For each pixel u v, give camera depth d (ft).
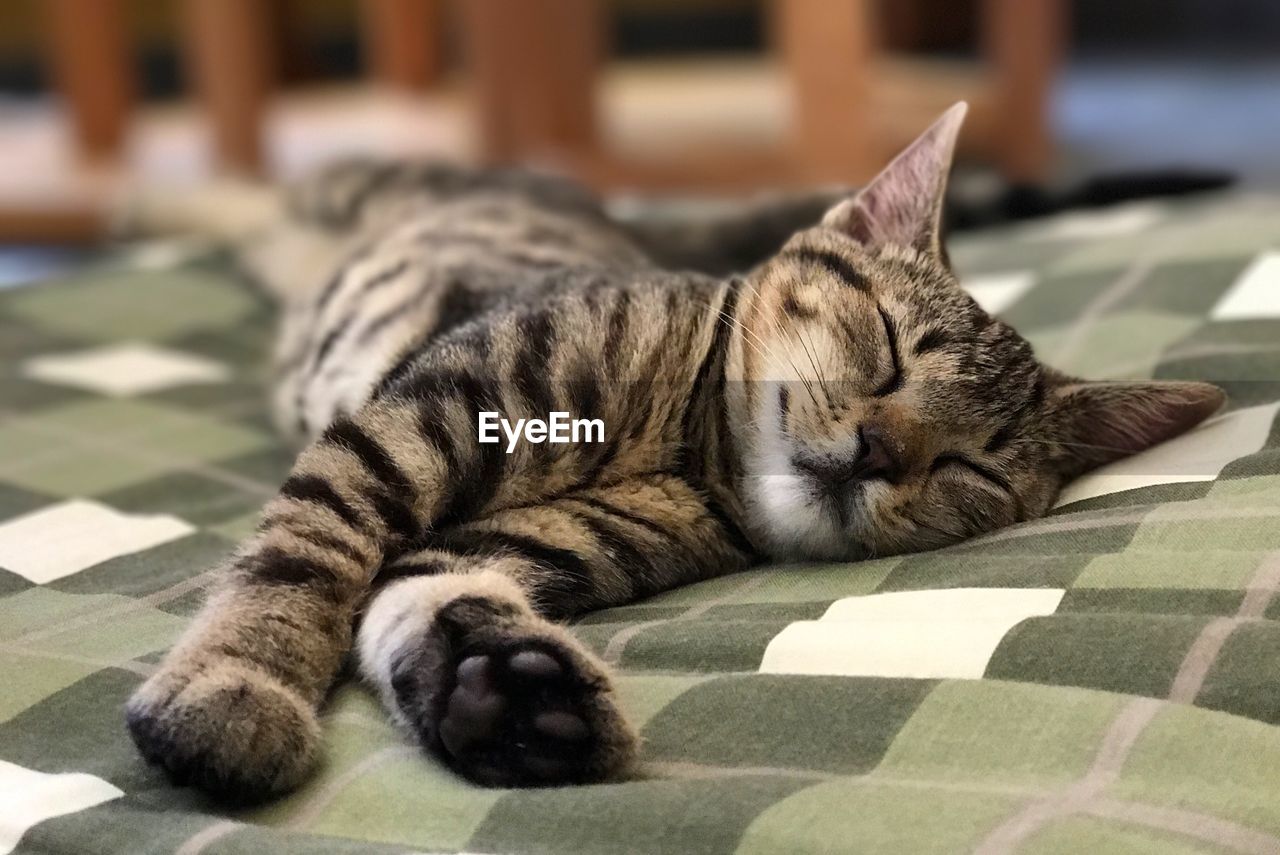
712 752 1.76
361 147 4.27
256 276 3.11
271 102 4.44
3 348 2.77
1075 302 2.53
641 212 3.23
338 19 5.86
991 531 2.10
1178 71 6.30
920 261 2.21
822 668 1.82
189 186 3.77
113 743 1.82
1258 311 2.36
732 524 2.13
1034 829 1.63
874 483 2.07
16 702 1.85
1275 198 2.95
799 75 3.63
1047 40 4.05
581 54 4.22
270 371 2.69
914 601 1.89
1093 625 1.79
